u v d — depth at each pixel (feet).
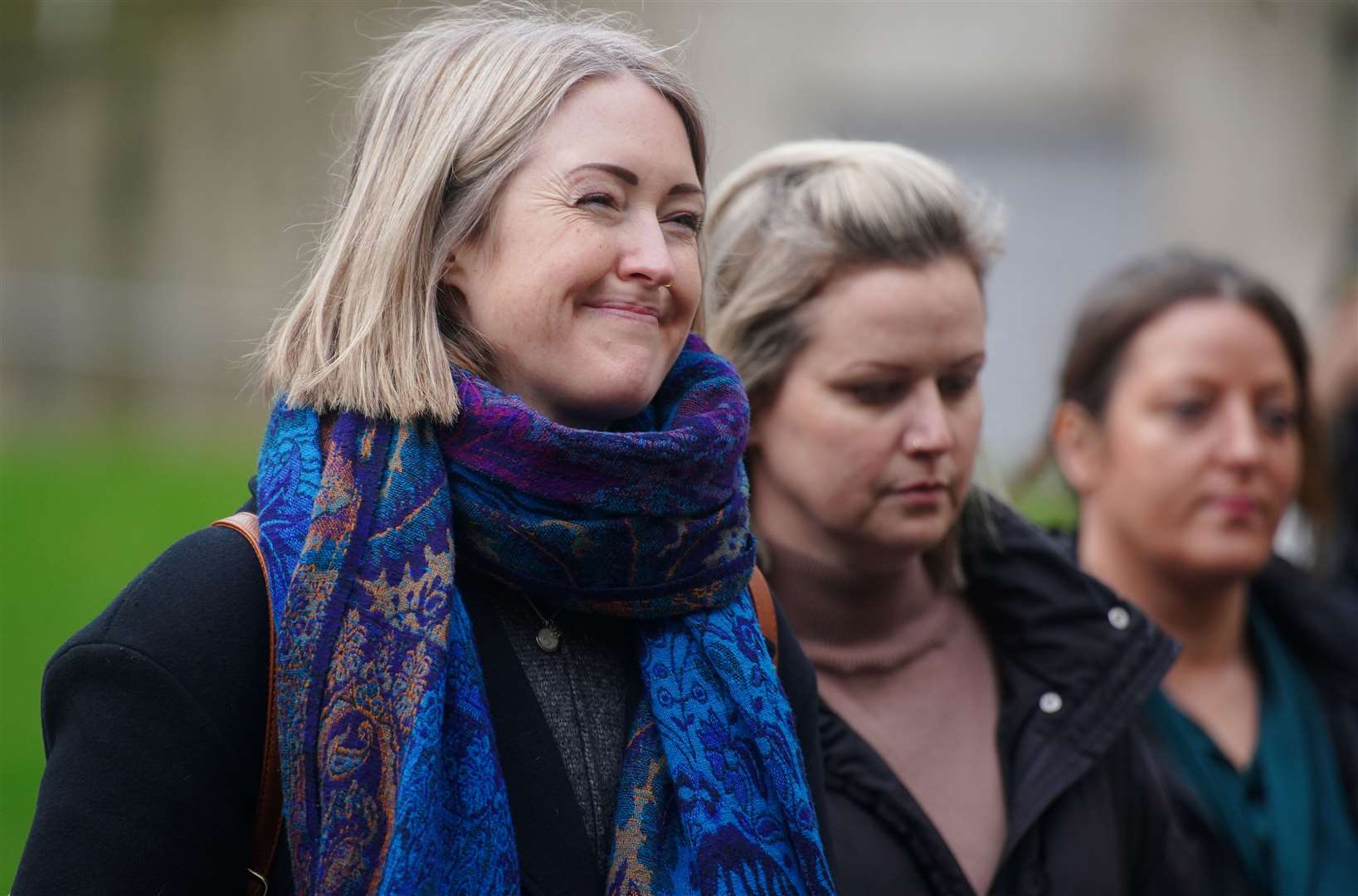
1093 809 31.60
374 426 22.39
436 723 20.57
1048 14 174.09
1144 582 40.16
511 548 22.59
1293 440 40.24
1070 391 41.65
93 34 212.23
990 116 177.37
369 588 21.21
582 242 22.65
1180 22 169.27
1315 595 40.86
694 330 27.43
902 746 31.58
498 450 22.34
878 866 29.78
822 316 30.78
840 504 30.99
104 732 20.94
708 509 23.76
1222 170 167.12
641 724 23.30
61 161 209.46
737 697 23.35
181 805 20.93
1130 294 40.88
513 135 22.85
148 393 195.83
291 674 20.81
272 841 21.63
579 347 22.84
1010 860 30.68
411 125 23.52
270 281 202.59
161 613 21.38
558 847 22.26
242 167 205.46
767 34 176.96
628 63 23.80
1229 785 38.24
